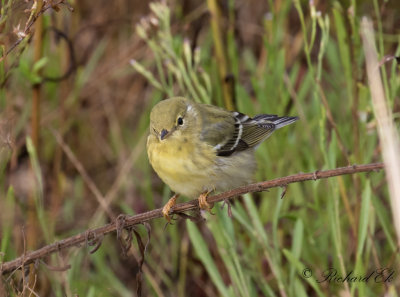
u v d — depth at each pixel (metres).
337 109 11.58
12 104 10.38
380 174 10.34
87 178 10.85
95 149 13.08
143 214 7.52
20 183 11.95
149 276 10.10
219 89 11.12
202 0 13.23
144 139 11.91
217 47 11.06
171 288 10.54
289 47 12.75
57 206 11.44
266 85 11.04
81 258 10.23
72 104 12.35
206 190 8.56
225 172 8.60
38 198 10.09
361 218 8.38
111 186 12.55
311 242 9.86
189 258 10.92
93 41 13.34
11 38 8.07
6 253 8.91
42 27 9.70
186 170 8.38
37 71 10.07
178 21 12.44
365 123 9.53
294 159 11.03
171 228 10.87
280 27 11.74
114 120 13.02
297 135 11.34
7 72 8.29
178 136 8.49
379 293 9.59
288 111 12.35
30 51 11.54
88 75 12.75
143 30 10.05
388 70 11.17
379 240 10.71
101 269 10.47
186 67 11.38
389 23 11.48
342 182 9.36
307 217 10.42
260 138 9.48
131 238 7.55
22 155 11.57
